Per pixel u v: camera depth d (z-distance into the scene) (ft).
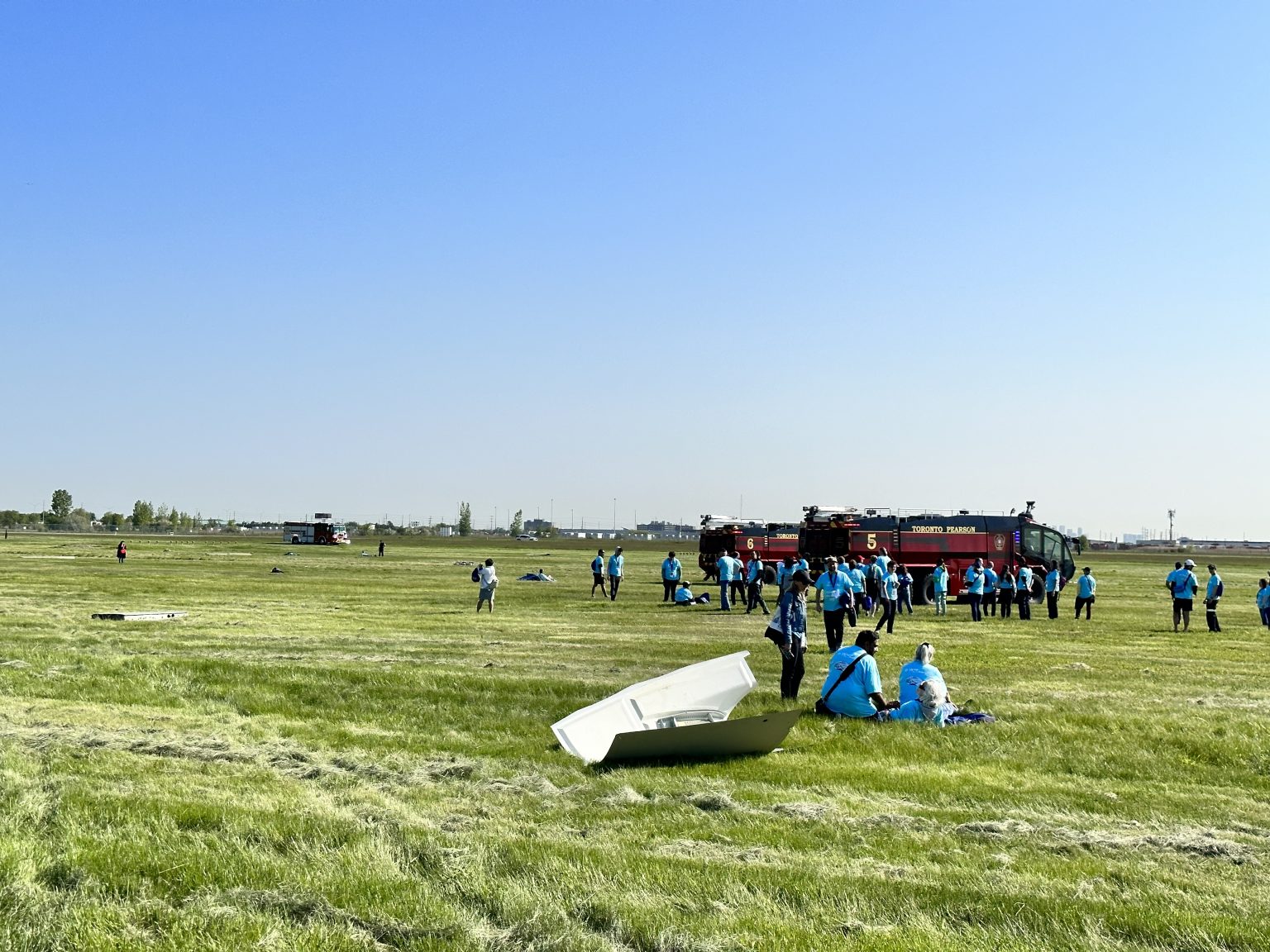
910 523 142.92
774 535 160.76
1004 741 42.24
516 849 26.81
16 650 64.28
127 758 36.96
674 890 23.95
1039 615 123.34
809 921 22.25
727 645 76.79
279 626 86.74
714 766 38.27
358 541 558.97
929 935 21.31
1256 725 45.01
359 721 46.39
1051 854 27.66
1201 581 232.12
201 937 20.66
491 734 43.70
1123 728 44.57
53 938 20.67
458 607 113.29
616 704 44.45
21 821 28.02
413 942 20.93
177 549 320.70
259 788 33.30
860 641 48.29
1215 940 21.34
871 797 33.86
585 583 173.37
